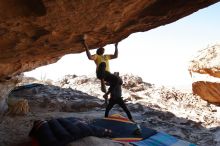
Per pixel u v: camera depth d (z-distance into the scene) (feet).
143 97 48.96
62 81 57.67
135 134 25.25
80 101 40.50
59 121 22.88
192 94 55.36
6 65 28.48
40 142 20.65
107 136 23.88
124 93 48.21
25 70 34.24
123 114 36.35
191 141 29.01
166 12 22.21
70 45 25.00
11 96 40.24
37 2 15.99
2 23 17.17
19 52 23.40
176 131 31.24
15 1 15.60
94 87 52.24
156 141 24.64
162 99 49.26
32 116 32.50
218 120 39.17
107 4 17.34
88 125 23.34
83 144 20.70
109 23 21.12
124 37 26.66
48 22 18.16
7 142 23.59
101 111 37.78
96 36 23.85
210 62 52.01
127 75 58.34
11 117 31.19
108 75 28.12
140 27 24.75
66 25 19.30
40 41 21.52
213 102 52.75
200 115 41.27
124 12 19.47
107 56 27.96
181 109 44.37
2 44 20.38
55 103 39.11
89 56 24.20
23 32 19.03
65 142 20.52
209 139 29.99
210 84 51.13
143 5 20.01
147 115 37.17
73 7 16.65
